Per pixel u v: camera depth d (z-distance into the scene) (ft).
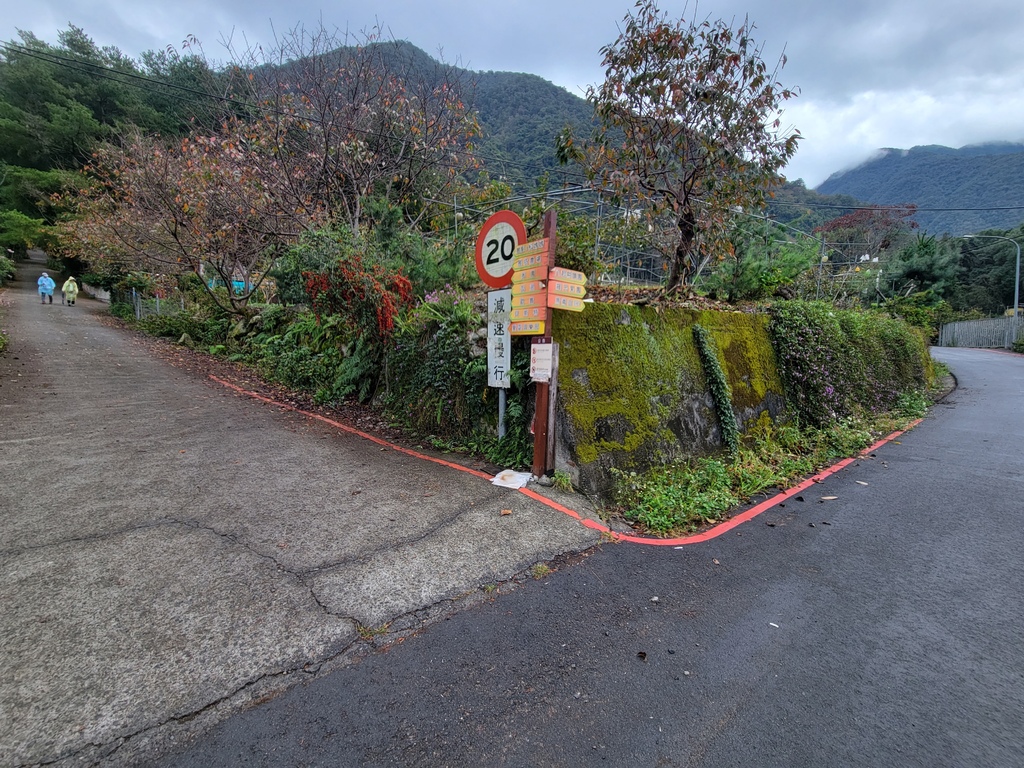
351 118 30.94
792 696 6.49
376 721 5.83
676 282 23.38
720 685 6.67
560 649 7.28
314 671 6.57
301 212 30.25
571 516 11.64
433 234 31.94
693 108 20.33
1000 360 57.67
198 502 11.26
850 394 24.76
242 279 42.19
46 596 7.65
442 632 7.53
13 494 11.21
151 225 36.68
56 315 51.21
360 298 20.77
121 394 21.75
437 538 10.19
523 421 14.56
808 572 10.00
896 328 34.45
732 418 17.72
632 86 20.38
